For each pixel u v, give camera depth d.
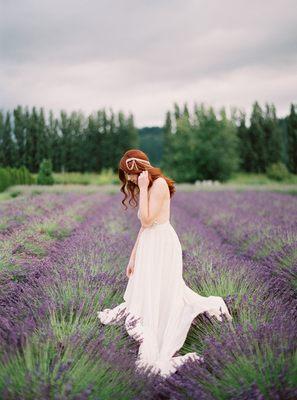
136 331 2.98
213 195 19.23
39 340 2.53
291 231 6.14
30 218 7.89
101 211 11.62
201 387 2.35
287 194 19.00
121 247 5.86
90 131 59.53
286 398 2.11
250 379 2.30
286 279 4.38
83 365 2.36
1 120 53.69
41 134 54.69
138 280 3.26
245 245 6.55
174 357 2.97
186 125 52.62
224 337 2.79
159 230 3.30
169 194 3.36
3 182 22.50
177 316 3.17
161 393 2.49
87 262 4.52
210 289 3.81
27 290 3.70
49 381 2.14
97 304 3.32
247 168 55.25
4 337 2.65
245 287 3.74
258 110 54.31
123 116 61.25
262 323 2.91
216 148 50.28
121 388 2.34
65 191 20.95
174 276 3.28
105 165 59.47
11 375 2.18
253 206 12.16
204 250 5.61
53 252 5.77
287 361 2.32
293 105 45.38
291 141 45.62
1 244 5.14
